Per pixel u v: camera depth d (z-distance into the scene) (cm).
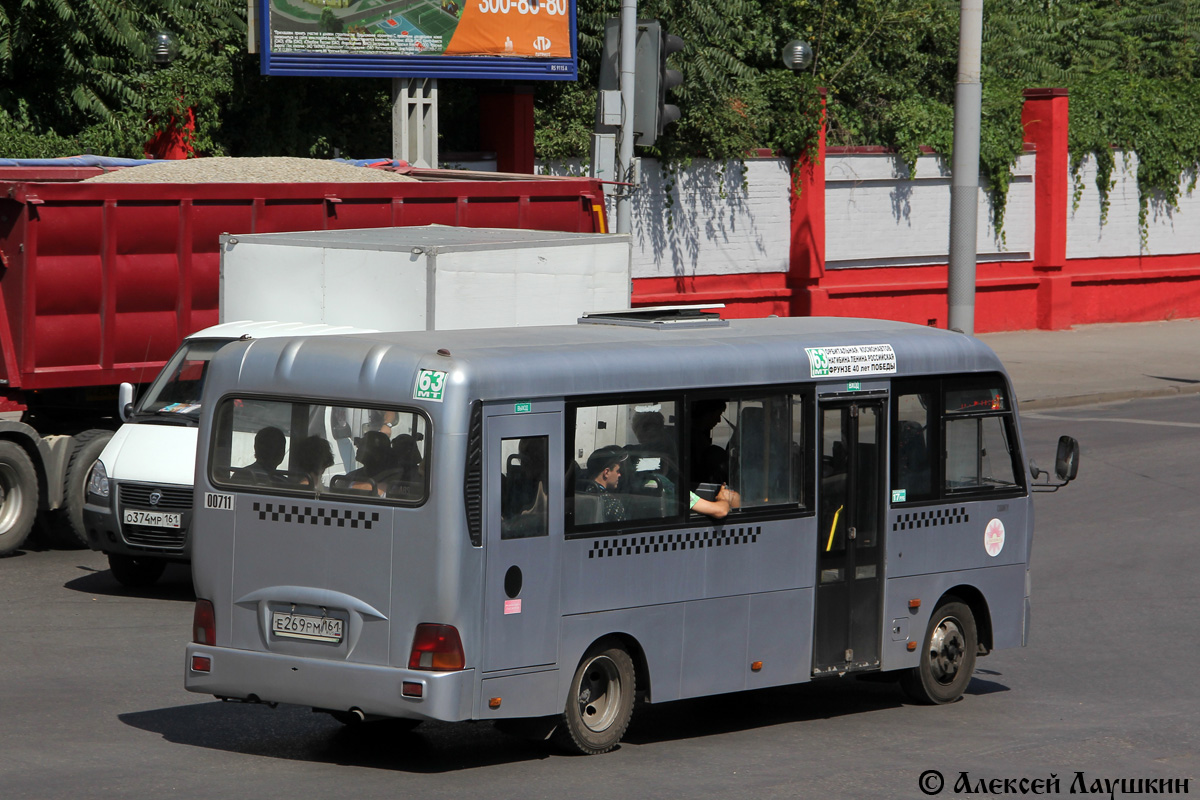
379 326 3612
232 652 2216
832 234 8394
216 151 6512
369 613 2120
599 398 2245
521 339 2300
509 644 2144
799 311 8225
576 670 2236
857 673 2655
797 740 2430
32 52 5978
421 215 4584
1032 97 9319
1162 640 3203
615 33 5091
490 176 5234
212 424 2273
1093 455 5434
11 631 3005
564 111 7444
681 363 2359
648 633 2319
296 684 2164
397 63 6450
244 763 2183
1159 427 6084
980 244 9106
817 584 2531
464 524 2086
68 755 2177
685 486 2356
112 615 3184
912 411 2656
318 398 2183
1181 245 10212
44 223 3766
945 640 2717
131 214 3925
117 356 3959
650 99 5041
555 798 2033
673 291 7769
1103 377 7388
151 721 2400
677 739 2423
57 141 5944
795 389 2495
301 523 2175
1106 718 2606
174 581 3600
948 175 8856
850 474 2566
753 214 8038
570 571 2212
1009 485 2811
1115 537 4206
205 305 4116
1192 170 10206
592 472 2248
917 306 8806
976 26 5562
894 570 2630
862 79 8675
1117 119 9706
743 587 2430
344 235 3884
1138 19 11088
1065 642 3189
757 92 8019
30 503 3722
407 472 2112
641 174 7556
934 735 2480
